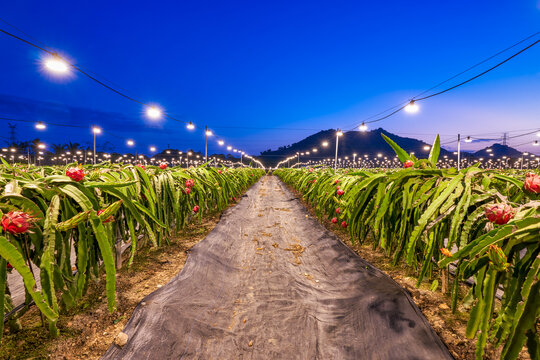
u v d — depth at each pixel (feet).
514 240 3.14
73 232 4.99
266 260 9.96
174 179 10.16
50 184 4.60
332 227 14.44
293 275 8.60
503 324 3.20
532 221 2.89
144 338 4.89
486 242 3.13
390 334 5.04
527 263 3.13
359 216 8.05
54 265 4.23
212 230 12.73
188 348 4.91
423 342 4.69
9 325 4.79
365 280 7.45
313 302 6.80
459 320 5.43
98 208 5.22
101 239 4.23
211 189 14.46
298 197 28.48
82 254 4.69
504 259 2.95
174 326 5.29
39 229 4.07
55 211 4.12
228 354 4.92
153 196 7.79
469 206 4.81
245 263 9.71
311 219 16.72
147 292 6.67
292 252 10.96
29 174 5.52
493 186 5.86
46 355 4.35
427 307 5.95
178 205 9.82
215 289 7.38
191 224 14.10
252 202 25.03
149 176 8.71
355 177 10.63
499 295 6.03
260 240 12.61
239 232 13.73
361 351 4.89
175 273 7.96
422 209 6.07
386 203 5.94
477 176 5.22
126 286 6.89
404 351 4.62
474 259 3.35
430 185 5.71
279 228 15.10
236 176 28.71
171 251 9.74
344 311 6.21
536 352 3.01
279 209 21.42
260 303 6.73
